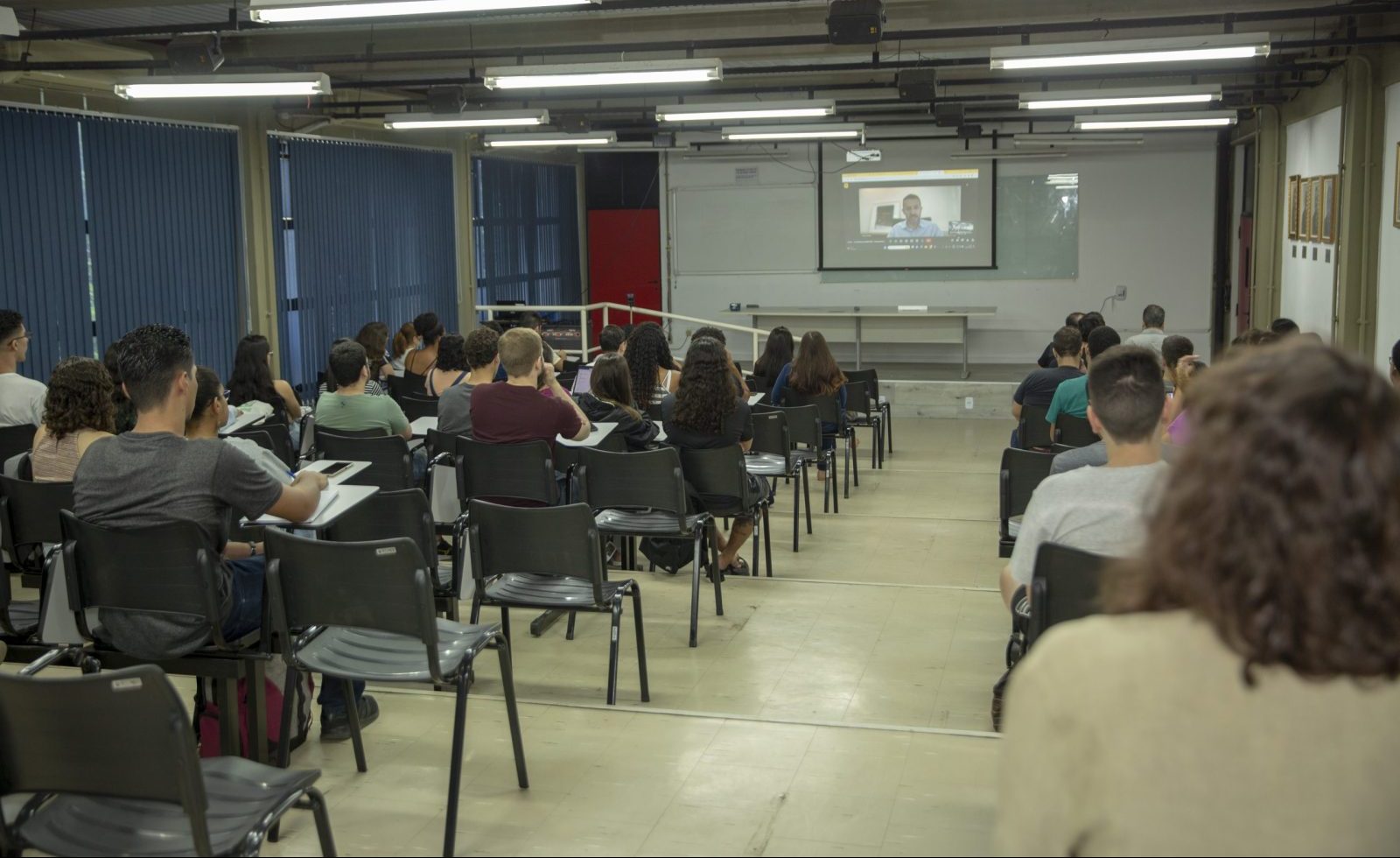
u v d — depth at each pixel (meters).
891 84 10.82
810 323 14.45
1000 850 0.92
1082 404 5.71
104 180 8.67
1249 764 0.85
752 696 3.86
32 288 8.06
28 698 1.89
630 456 4.45
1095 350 6.43
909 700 3.81
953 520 6.85
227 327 10.09
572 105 13.16
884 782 3.03
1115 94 8.63
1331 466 0.81
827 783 3.03
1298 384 0.84
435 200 13.55
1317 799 0.84
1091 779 0.88
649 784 3.05
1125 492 2.46
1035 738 0.91
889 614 4.77
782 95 12.30
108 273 8.74
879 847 2.68
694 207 15.11
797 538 6.14
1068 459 3.44
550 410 4.61
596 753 3.26
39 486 3.38
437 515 4.66
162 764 1.87
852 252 14.77
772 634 4.52
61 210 8.29
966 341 13.15
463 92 9.77
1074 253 14.18
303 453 6.58
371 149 12.17
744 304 15.16
